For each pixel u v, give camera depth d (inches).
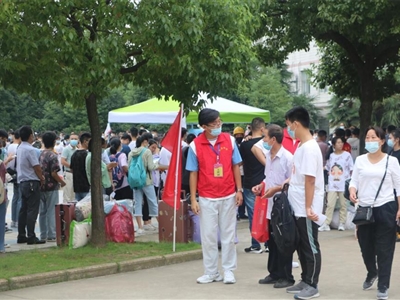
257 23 420.8
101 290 321.1
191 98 413.4
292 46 678.5
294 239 296.5
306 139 297.0
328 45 791.7
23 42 341.7
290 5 652.7
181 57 372.2
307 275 298.8
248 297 302.0
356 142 691.4
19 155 461.7
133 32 370.3
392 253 297.9
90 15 373.1
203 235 333.4
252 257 412.8
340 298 297.1
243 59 394.6
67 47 347.3
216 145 331.0
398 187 299.7
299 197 297.3
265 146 398.6
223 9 376.8
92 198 411.8
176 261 394.0
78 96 358.9
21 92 376.8
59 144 888.3
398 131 453.4
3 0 332.8
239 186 336.5
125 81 419.8
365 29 627.2
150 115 625.6
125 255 389.7
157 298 302.4
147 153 518.0
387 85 777.6
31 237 463.8
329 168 530.6
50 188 476.1
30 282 330.3
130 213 441.1
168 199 410.3
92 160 410.0
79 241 412.5
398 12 611.2
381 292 293.3
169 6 367.2
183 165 479.5
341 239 481.1
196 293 311.6
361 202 303.6
